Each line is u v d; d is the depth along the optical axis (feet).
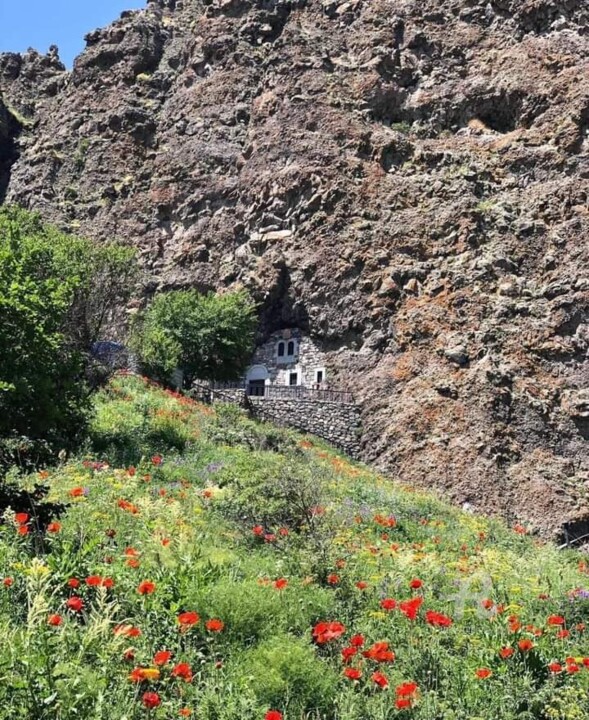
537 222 119.75
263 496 43.47
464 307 116.16
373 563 36.17
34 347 31.65
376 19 156.15
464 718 19.88
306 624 24.47
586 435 102.78
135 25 196.03
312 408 115.44
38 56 222.28
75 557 23.07
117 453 57.72
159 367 108.37
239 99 168.14
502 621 26.32
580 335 108.58
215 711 17.44
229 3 182.29
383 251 127.65
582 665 23.06
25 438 32.73
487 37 146.92
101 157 177.37
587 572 54.19
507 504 97.91
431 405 109.91
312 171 138.51
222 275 144.15
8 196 183.11
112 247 92.58
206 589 23.66
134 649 18.38
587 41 134.72
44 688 15.03
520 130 132.98
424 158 136.26
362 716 19.27
